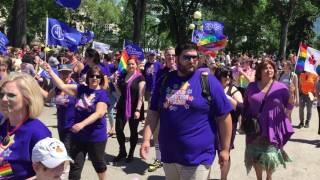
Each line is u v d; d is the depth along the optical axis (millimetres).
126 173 7477
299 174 7855
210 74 4398
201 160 4293
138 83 7973
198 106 4266
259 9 46000
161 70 7461
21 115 3141
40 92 3207
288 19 46250
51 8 44969
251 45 70875
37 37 51219
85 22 48438
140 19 34219
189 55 4273
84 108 5871
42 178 2859
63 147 2883
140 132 10766
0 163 3090
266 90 6059
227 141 4445
